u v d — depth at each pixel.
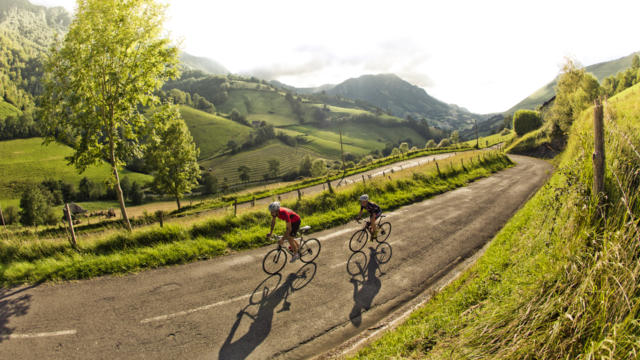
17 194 91.31
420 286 7.63
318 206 13.99
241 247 9.90
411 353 4.81
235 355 5.19
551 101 71.44
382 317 6.37
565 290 4.25
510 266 7.10
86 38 10.65
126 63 11.62
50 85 10.68
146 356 5.09
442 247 10.02
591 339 3.40
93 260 8.21
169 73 12.55
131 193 89.38
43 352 5.10
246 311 6.38
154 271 8.07
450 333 5.08
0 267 7.77
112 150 12.11
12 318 5.93
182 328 5.78
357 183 17.47
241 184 116.06
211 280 7.64
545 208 9.23
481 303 5.61
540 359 3.59
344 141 181.38
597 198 5.11
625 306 3.35
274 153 147.88
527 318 4.28
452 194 18.20
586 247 4.68
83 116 11.23
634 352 2.88
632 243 3.85
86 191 92.94
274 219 8.09
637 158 5.32
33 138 125.62
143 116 12.81
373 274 8.14
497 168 29.38
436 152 61.16
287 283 7.57
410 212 14.23
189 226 10.68
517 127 65.62
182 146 36.34
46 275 7.52
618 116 8.23
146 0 11.55
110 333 5.59
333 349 5.42
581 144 7.28
